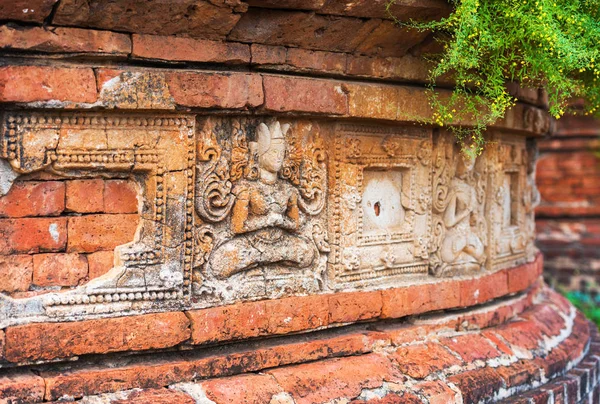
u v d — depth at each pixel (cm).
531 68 462
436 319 532
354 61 468
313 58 449
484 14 428
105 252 395
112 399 375
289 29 426
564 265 1106
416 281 524
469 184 575
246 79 416
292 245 453
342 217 476
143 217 399
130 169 393
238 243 433
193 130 407
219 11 391
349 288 483
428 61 495
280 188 449
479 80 461
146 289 396
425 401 455
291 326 446
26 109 362
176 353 416
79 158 378
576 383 564
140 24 382
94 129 380
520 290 626
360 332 490
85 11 362
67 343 371
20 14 352
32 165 367
